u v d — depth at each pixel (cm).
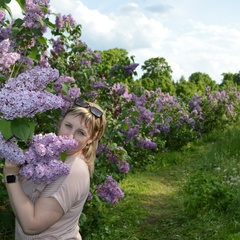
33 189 238
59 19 647
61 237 241
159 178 1096
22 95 209
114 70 682
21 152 220
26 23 422
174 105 1764
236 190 779
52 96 219
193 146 1583
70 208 240
